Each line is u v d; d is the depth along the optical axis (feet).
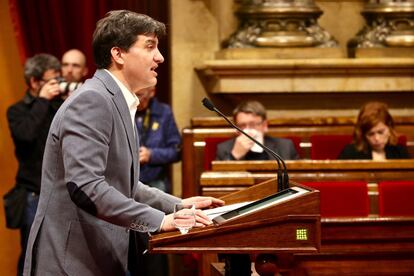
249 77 51.39
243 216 21.31
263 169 36.81
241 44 52.03
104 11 53.52
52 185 22.89
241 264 23.79
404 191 35.58
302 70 51.34
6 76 54.85
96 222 22.90
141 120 47.65
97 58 23.41
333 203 35.19
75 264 22.70
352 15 55.11
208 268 32.91
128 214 21.67
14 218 44.73
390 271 32.86
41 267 22.84
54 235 22.79
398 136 47.37
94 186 21.54
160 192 25.22
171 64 54.13
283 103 53.36
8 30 54.75
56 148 22.74
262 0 52.03
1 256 54.75
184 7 53.93
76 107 22.22
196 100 54.34
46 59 44.62
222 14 54.13
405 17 53.06
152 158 46.52
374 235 32.76
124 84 23.34
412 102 54.19
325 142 48.11
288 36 51.80
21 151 44.55
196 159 46.01
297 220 21.43
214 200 24.89
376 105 44.32
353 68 51.60
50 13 53.47
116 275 23.16
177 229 21.71
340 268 32.63
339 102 53.72
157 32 23.31
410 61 51.60
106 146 22.25
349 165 37.04
